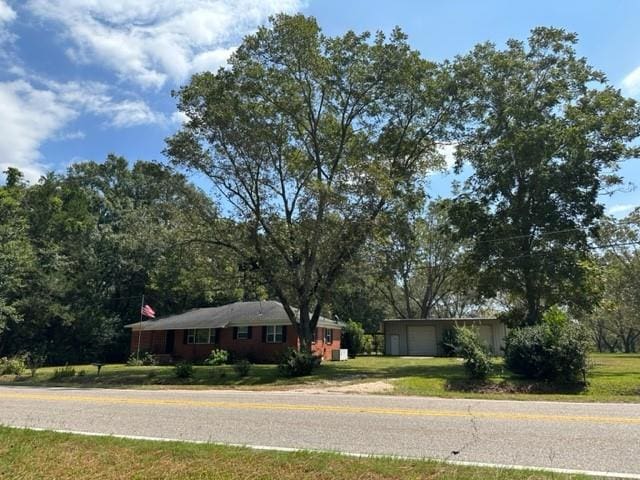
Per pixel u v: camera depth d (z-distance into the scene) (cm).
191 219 2534
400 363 2941
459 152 2892
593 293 2483
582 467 612
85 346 4294
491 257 2667
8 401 1413
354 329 4275
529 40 2866
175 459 636
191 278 2802
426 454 684
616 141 2567
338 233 2350
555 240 2530
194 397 1502
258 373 2428
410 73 2550
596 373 2084
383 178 2308
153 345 3816
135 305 4631
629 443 761
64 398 1492
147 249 4606
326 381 2048
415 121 2770
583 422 966
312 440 786
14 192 4672
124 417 1059
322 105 2630
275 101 2508
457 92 2686
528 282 2558
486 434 838
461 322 4100
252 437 813
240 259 2589
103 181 5988
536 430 877
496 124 2827
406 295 5394
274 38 2434
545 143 2561
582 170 2525
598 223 2703
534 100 2803
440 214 4678
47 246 4400
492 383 1836
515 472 572
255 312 3581
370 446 739
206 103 2423
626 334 6262
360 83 2567
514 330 2072
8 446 724
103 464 624
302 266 2573
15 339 4094
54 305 4106
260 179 2519
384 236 2506
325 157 2716
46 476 581
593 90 2766
